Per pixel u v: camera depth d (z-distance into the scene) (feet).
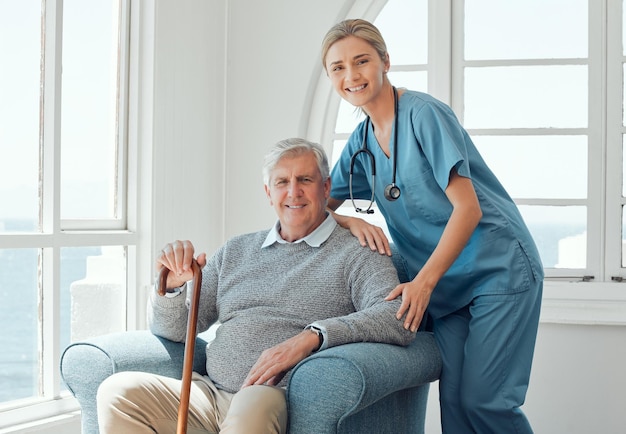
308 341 6.96
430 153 7.94
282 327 7.68
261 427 6.36
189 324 6.81
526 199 12.00
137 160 11.27
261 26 12.84
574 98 11.95
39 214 9.92
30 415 9.55
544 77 12.03
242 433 6.31
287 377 7.36
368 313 7.20
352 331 7.01
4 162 9.47
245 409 6.44
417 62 12.54
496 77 12.19
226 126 12.84
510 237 8.18
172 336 7.94
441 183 7.88
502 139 12.17
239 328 7.73
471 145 8.52
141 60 11.32
